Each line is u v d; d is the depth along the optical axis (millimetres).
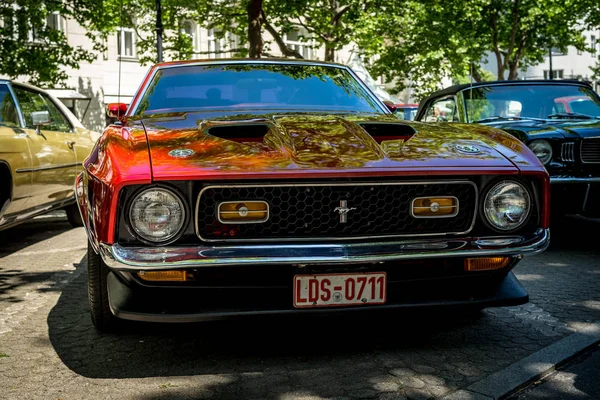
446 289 3307
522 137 6145
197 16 21625
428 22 24578
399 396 2906
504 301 3336
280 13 21328
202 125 3697
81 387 3068
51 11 18109
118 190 2936
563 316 4137
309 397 2908
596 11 29031
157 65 4934
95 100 25406
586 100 7406
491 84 7547
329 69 5055
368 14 22422
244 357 3430
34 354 3551
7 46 17469
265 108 4430
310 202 3062
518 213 3225
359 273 3109
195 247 2949
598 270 5512
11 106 6613
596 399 2881
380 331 3818
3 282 5367
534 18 28906
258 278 3096
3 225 6031
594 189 5973
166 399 2910
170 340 3721
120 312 3123
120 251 2916
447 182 3143
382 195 3119
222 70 4859
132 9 21469
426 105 8359
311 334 3770
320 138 3408
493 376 3100
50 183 6871
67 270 5828
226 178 2941
